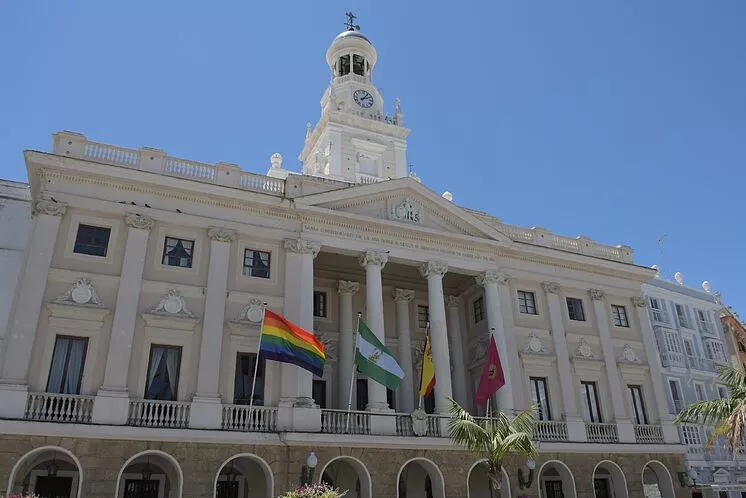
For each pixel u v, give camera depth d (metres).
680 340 39.16
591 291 33.56
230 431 22.44
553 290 32.44
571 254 33.19
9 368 20.78
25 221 27.22
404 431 25.56
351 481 27.84
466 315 33.91
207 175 26.45
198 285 24.70
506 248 31.56
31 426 20.02
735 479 35.44
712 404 21.36
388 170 40.16
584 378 31.47
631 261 35.88
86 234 23.84
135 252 23.98
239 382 24.22
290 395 24.14
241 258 25.89
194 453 21.98
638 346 33.81
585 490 28.38
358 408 29.47
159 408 22.47
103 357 22.33
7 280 25.94
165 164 25.75
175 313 23.84
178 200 25.50
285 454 23.14
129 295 23.31
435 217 30.55
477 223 30.83
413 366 32.12
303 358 23.69
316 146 41.22
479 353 32.09
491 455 21.72
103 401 21.47
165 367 23.31
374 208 29.11
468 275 32.47
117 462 20.91
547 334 31.50
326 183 28.61
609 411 31.22
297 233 27.16
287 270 26.30
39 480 23.20
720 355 41.03
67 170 23.78
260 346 23.06
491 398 30.02
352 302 31.61
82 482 20.27
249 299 25.31
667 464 31.02
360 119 40.31
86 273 23.16
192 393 23.03
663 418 32.12
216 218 25.92
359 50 44.53
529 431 22.84
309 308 25.89
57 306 22.17
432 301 28.84
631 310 34.78
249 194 26.19
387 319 32.25
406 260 29.17
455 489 25.39
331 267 31.61
